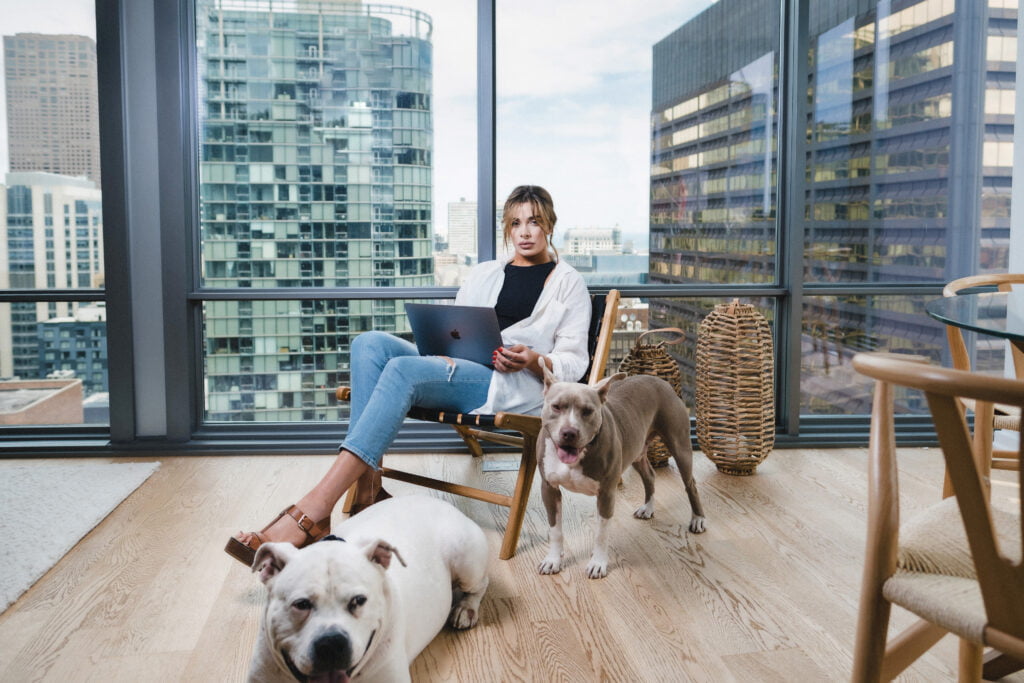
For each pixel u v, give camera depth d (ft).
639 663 5.14
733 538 7.43
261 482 9.24
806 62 10.72
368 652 3.87
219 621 5.69
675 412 7.37
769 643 5.40
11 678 4.90
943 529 3.42
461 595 5.94
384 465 10.02
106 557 6.88
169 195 10.24
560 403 5.86
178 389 10.51
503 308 8.34
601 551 6.53
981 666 4.29
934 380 2.63
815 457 10.52
